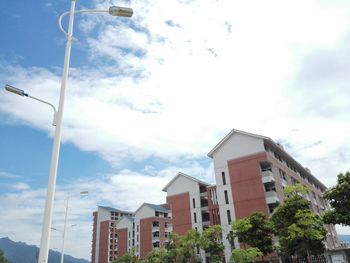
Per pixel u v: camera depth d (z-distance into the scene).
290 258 30.11
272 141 44.41
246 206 41.41
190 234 36.97
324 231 25.00
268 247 28.61
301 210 25.05
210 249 34.50
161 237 68.81
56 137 7.86
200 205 51.28
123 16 9.82
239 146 45.19
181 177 55.31
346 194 23.02
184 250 36.78
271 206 41.28
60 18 9.27
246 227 29.19
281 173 46.34
